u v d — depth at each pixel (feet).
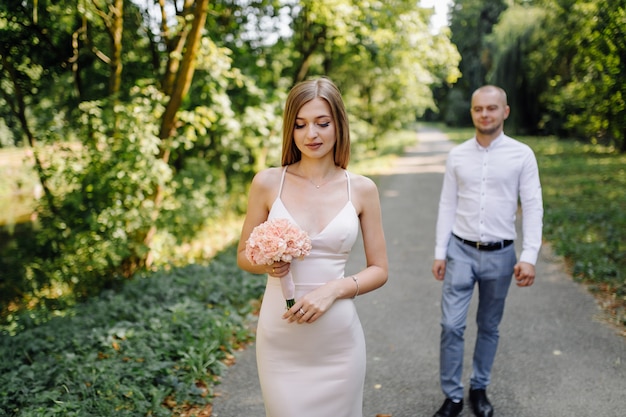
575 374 12.87
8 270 21.52
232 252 25.67
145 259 23.40
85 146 20.56
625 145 54.39
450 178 11.32
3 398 10.91
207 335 14.67
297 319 7.09
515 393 12.08
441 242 11.36
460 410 11.02
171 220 25.95
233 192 38.14
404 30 32.14
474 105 10.75
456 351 10.79
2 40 19.31
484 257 10.77
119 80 22.35
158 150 21.62
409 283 20.99
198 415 11.35
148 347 13.42
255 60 34.19
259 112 31.76
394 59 37.06
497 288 10.89
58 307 19.62
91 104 20.12
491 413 11.00
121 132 20.63
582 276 20.31
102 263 20.29
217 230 33.42
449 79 35.96
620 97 23.70
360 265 24.09
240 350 14.71
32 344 13.88
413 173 59.67
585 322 16.06
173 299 17.66
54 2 19.27
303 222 7.52
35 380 11.87
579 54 27.73
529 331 15.58
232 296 18.12
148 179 20.88
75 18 21.45
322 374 7.43
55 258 21.44
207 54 23.44
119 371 12.05
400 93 68.69
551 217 30.71
